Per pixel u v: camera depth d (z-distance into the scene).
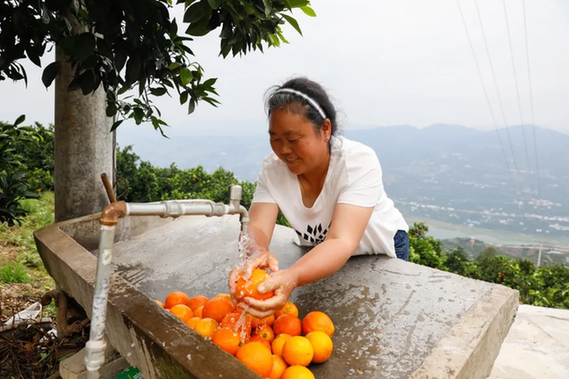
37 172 9.57
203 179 10.18
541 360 3.10
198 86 2.44
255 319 1.77
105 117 3.25
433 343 1.73
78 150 3.15
